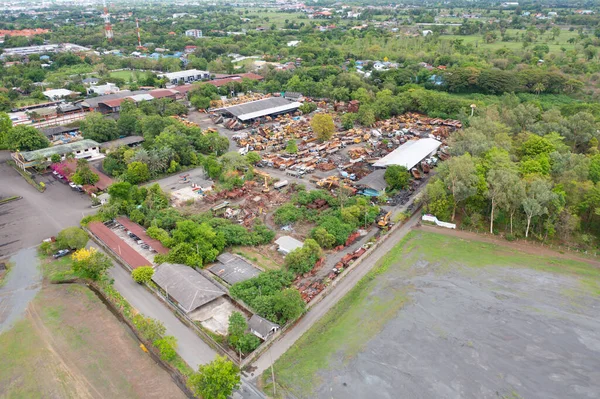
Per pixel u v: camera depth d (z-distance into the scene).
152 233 83.94
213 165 113.81
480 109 153.00
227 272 73.75
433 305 66.19
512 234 86.75
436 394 50.44
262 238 84.50
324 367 54.91
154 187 100.69
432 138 141.50
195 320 63.09
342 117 161.38
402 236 87.81
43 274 76.38
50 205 101.75
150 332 58.41
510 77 195.38
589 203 83.88
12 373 55.41
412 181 112.06
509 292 69.25
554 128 122.56
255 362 56.03
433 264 77.69
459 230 89.81
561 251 81.62
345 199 97.00
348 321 63.34
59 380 54.19
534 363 54.66
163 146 122.38
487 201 91.75
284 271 72.62
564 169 96.75
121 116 149.88
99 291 72.25
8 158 133.12
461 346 57.72
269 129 155.88
